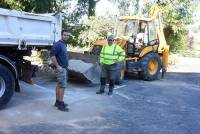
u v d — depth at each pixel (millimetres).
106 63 7238
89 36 13945
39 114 5512
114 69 7285
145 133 4961
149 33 10078
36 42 6090
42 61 9766
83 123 5238
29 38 5945
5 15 5523
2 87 5629
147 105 6656
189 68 14391
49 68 9508
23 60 6391
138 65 9688
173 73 12219
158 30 10445
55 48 5652
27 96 6605
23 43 5852
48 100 6371
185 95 7949
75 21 11383
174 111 6324
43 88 7461
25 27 5867
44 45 6258
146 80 9844
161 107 6570
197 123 5617
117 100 6906
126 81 9414
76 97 6871
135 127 5211
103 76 7348
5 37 5574
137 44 9742
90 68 8203
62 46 5680
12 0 8461
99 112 5902
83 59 8773
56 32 6422
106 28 15172
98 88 7965
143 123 5438
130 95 7508
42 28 6168
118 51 7293
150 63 9898
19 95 6633
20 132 4656
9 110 5590
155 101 7062
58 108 5809
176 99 7426
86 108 6098
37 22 6055
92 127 5078
